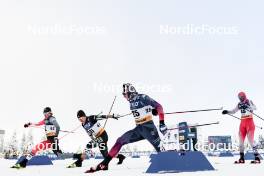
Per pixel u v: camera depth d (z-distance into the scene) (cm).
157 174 628
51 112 1158
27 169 932
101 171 745
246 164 1025
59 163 1426
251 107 1094
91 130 968
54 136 1142
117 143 729
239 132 1111
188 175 585
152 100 712
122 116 949
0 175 681
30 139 5431
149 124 730
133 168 887
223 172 655
